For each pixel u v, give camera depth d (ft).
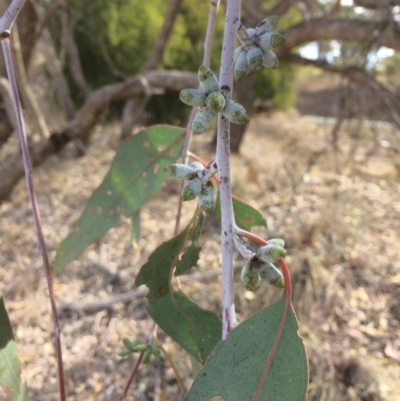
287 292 0.49
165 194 3.32
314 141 5.01
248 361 0.49
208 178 0.48
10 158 3.10
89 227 0.85
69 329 2.01
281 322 0.49
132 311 2.11
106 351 1.88
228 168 0.45
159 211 3.05
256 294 2.06
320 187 3.31
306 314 1.98
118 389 1.70
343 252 2.36
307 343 1.79
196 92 0.44
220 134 0.45
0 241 2.67
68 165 3.84
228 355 0.49
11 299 2.21
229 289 0.47
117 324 2.03
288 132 5.90
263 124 6.66
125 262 2.46
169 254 0.67
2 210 3.06
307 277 2.11
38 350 1.91
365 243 2.51
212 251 2.51
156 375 1.73
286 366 0.48
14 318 2.07
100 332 1.99
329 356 1.73
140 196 0.84
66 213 3.03
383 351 1.77
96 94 2.61
